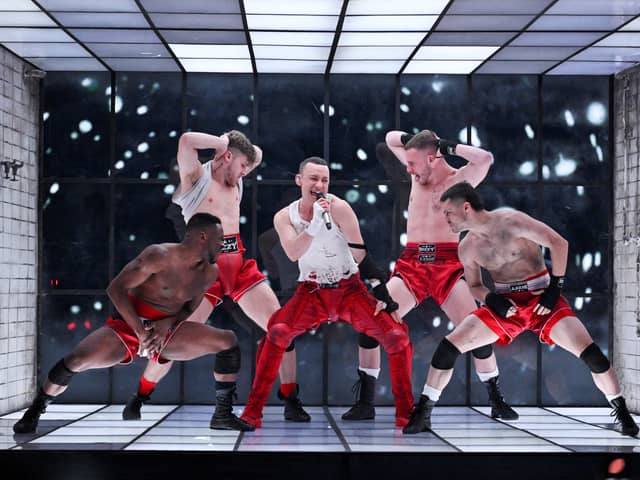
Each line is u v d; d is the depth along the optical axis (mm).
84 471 5008
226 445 5301
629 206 7621
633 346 7492
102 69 7887
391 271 7867
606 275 7941
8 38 6910
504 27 6602
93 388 7785
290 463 5008
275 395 7785
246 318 7766
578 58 7449
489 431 6129
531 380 7832
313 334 7781
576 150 8016
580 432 6078
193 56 7434
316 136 7949
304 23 6520
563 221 7984
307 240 6207
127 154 7926
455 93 8023
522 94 8023
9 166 7086
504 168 7992
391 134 7566
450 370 6113
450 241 7188
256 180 7898
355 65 7695
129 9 6223
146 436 5734
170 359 6160
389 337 6305
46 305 7828
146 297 5922
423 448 5207
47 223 7867
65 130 7906
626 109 7715
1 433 5891
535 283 6234
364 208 7914
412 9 6188
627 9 6164
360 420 6809
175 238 7898
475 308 7102
